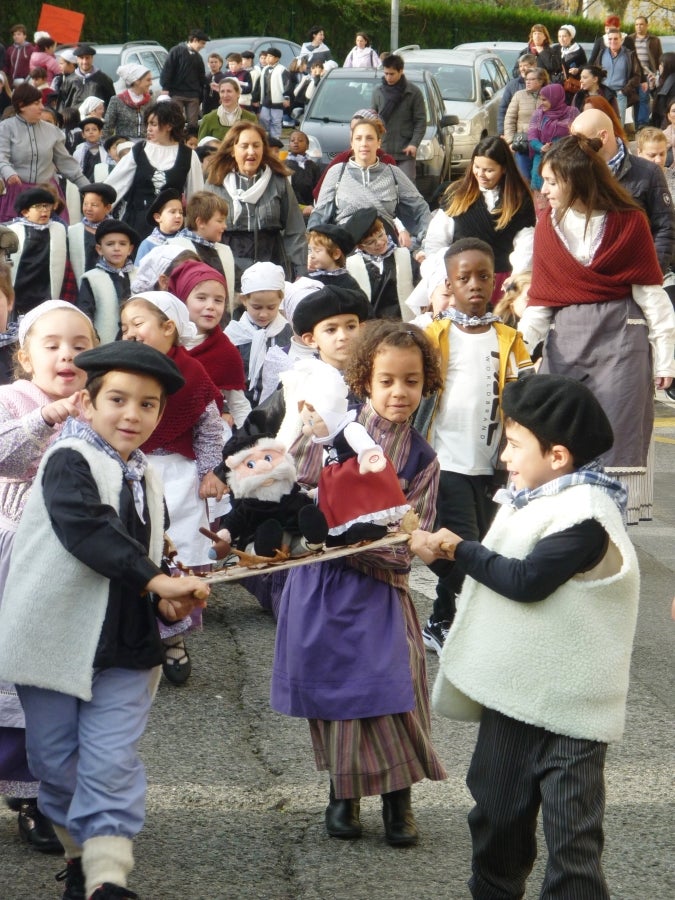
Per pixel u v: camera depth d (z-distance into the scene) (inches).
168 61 819.4
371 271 310.2
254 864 152.9
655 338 251.4
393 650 154.9
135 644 135.2
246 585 243.3
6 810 165.3
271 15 1395.2
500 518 133.5
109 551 128.6
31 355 157.8
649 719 201.6
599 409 130.1
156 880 148.1
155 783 174.4
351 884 148.6
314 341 182.5
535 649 128.3
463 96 865.5
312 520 149.4
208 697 207.3
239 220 349.1
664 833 164.6
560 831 125.9
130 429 135.0
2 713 149.3
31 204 345.1
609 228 247.3
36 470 151.3
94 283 305.1
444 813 167.6
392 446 162.9
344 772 153.2
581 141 249.8
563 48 845.2
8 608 134.8
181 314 214.5
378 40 1524.4
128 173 380.8
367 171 368.8
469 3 1717.5
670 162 540.4
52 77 819.4
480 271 220.7
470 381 219.1
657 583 275.1
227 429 235.6
